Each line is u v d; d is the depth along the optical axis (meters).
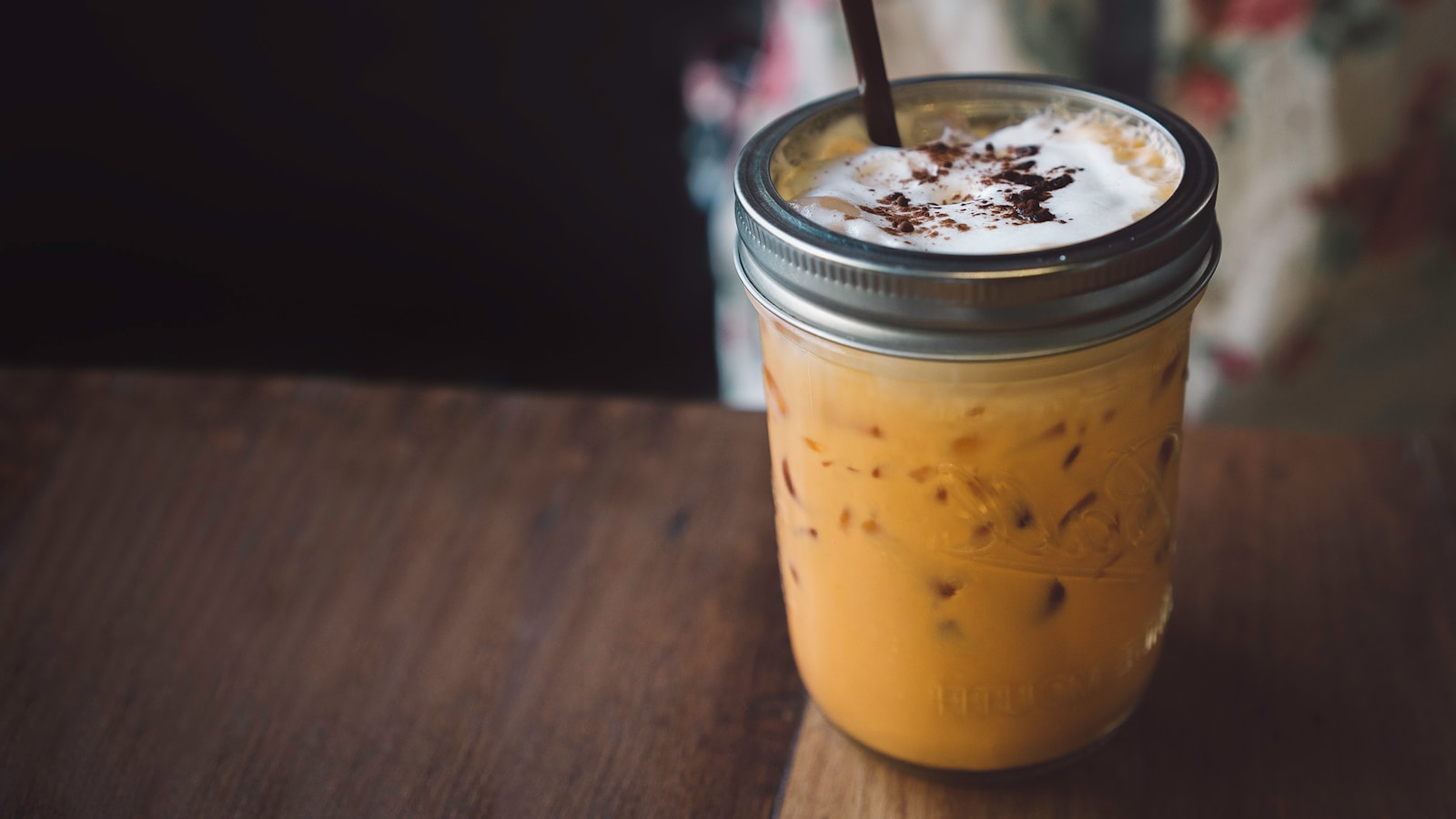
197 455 0.58
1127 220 0.41
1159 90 0.75
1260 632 0.50
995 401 0.40
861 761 0.47
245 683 0.50
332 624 0.52
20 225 1.41
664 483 0.56
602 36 1.33
